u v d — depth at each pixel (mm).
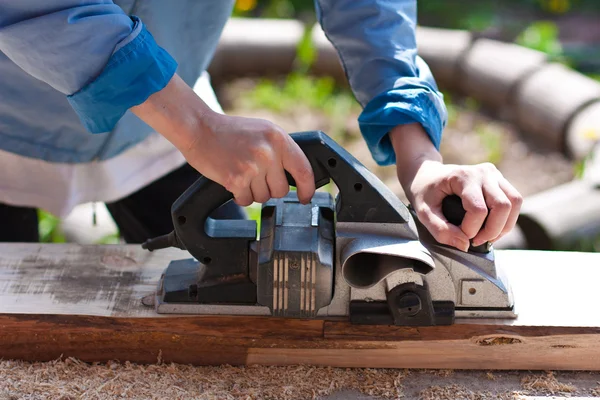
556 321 1530
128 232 2125
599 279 1651
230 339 1553
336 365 1577
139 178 1953
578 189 3029
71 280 1658
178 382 1522
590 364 1555
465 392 1512
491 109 4152
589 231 2889
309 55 4367
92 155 1878
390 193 1457
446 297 1517
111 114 1307
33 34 1222
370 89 1642
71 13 1216
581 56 4566
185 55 1800
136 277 1676
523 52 4156
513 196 1408
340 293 1523
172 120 1297
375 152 1690
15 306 1565
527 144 3881
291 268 1412
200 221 1477
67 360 1563
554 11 5180
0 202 1946
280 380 1539
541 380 1542
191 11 1708
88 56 1239
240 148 1291
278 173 1318
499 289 1509
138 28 1272
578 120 3754
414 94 1576
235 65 4426
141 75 1263
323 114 4043
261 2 5223
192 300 1548
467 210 1391
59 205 1923
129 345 1563
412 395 1507
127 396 1473
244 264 1521
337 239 1451
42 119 1753
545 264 1701
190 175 2002
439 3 5195
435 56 4238
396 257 1436
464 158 3715
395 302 1479
